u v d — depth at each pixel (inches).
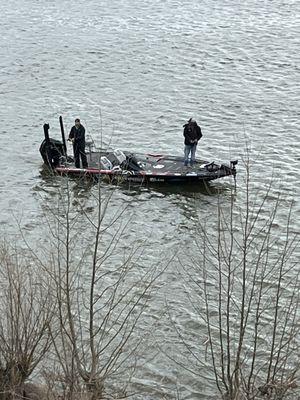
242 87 1571.1
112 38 1900.8
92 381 581.9
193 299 844.6
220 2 2203.5
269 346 746.2
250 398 560.4
